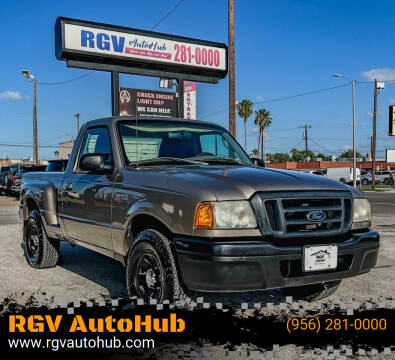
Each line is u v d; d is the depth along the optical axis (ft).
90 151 16.62
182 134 16.17
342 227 11.91
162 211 11.75
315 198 11.53
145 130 15.48
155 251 11.66
